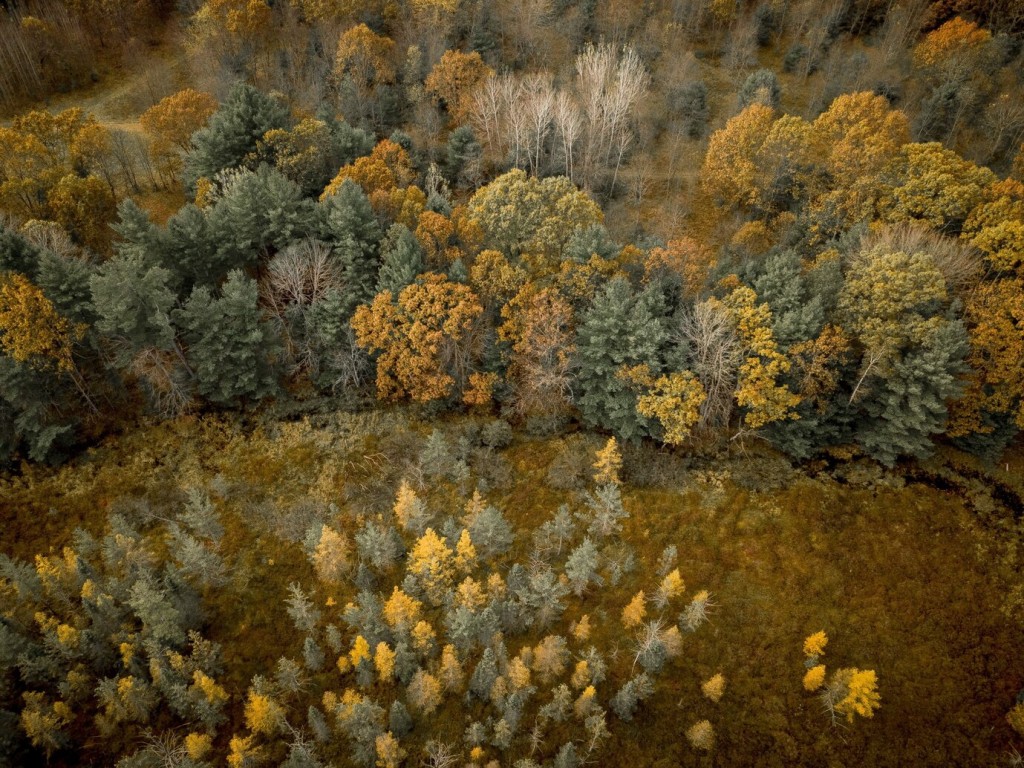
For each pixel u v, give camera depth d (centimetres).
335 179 6706
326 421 5928
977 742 4153
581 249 5962
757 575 4988
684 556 5091
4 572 4497
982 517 5391
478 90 8362
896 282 5228
